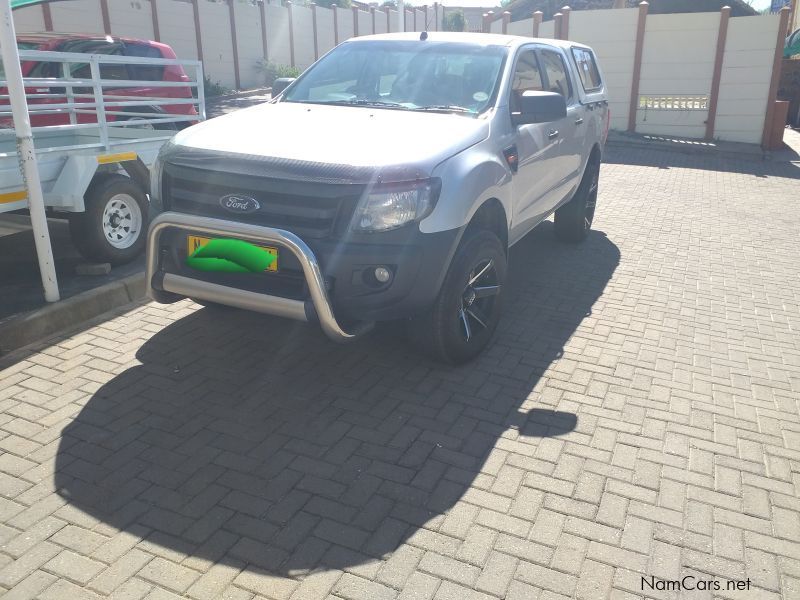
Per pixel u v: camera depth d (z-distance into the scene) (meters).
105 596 2.70
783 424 4.07
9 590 2.71
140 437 3.74
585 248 7.61
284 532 3.08
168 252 4.18
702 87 16.14
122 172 6.35
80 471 3.45
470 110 4.78
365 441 3.78
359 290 3.82
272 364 4.60
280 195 3.81
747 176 12.56
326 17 34.22
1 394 4.11
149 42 9.59
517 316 5.58
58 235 7.09
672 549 3.04
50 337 4.88
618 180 11.84
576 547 3.03
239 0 29.88
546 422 4.01
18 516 3.12
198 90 7.07
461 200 4.01
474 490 3.39
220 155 3.93
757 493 3.44
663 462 3.66
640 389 4.43
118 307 5.46
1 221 6.32
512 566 2.91
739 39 15.55
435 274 3.97
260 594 2.73
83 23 21.00
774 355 4.99
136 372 4.43
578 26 16.86
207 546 2.98
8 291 5.37
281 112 4.72
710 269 6.93
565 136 6.16
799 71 21.00
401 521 3.16
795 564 2.97
